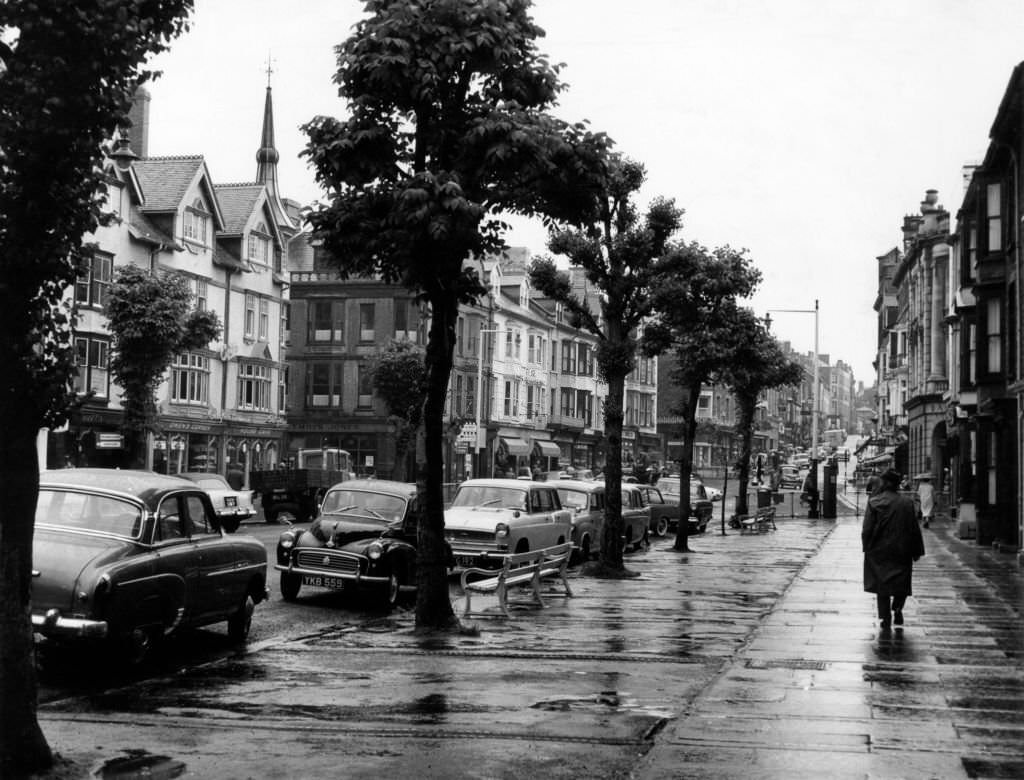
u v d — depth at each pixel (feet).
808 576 75.66
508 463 248.32
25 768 22.02
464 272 46.80
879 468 238.68
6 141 21.89
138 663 36.11
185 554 38.32
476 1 43.80
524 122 43.65
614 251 77.05
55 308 23.58
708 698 31.71
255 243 185.57
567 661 38.93
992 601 58.59
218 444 173.99
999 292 102.17
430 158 46.47
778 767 23.75
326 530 58.65
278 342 193.16
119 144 23.81
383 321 215.72
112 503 37.17
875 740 26.37
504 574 52.90
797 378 143.43
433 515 47.67
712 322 88.84
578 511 88.74
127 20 22.41
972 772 23.41
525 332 264.11
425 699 31.63
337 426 216.95
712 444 397.19
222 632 46.34
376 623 50.62
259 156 271.49
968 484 121.70
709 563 87.40
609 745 25.94
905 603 57.82
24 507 22.24
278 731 27.22
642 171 77.51
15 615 22.08
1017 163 91.30
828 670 36.70
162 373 116.57
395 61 42.50
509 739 26.48
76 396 23.07
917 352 211.41
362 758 24.44
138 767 23.44
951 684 34.04
